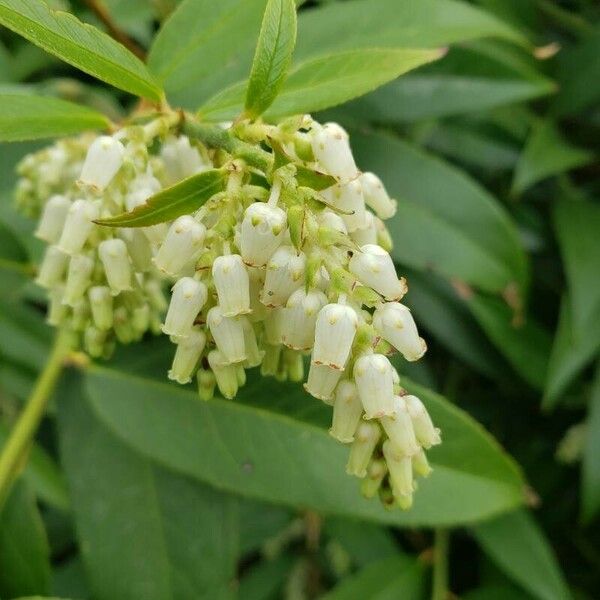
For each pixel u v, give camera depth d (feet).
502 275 0.66
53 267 0.48
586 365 0.76
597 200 0.78
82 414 0.60
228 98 0.44
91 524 0.58
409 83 0.67
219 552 0.58
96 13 0.67
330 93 0.43
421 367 0.75
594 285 0.68
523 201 0.80
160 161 0.46
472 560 0.79
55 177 0.59
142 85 0.43
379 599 0.68
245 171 0.39
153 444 0.56
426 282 0.73
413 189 0.67
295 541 0.90
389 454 0.39
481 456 0.53
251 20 0.54
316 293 0.36
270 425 0.55
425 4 0.60
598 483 0.68
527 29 0.80
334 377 0.38
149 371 0.58
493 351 0.73
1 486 0.59
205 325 0.40
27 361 0.76
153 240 0.43
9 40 0.85
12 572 0.60
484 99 0.67
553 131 0.76
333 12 0.61
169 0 0.74
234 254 0.38
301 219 0.35
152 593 0.57
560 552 0.82
